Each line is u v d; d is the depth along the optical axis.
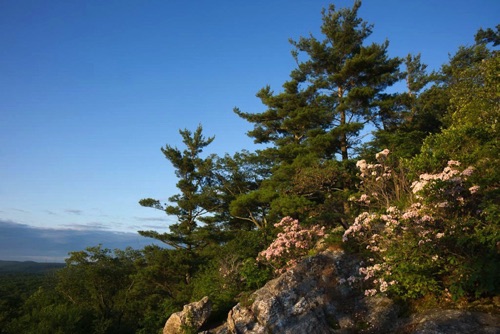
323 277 9.72
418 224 8.01
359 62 20.80
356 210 14.98
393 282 8.31
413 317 7.57
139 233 33.19
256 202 23.58
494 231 6.71
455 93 16.94
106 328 21.55
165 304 17.88
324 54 22.39
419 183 8.38
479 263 6.99
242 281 14.54
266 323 8.91
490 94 12.34
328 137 20.33
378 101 20.98
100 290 31.66
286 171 20.59
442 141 10.16
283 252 13.12
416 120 23.33
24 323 19.62
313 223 15.95
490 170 8.33
